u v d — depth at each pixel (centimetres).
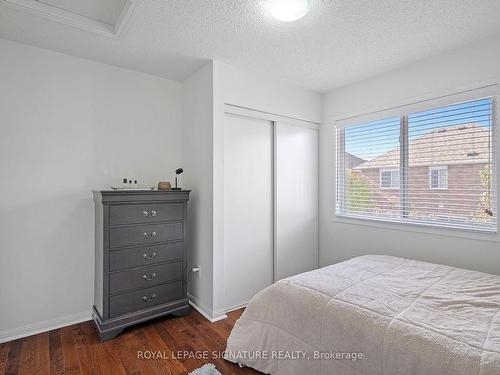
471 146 222
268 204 291
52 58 229
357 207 304
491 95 208
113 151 257
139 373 172
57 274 230
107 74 254
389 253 270
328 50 226
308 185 325
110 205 212
